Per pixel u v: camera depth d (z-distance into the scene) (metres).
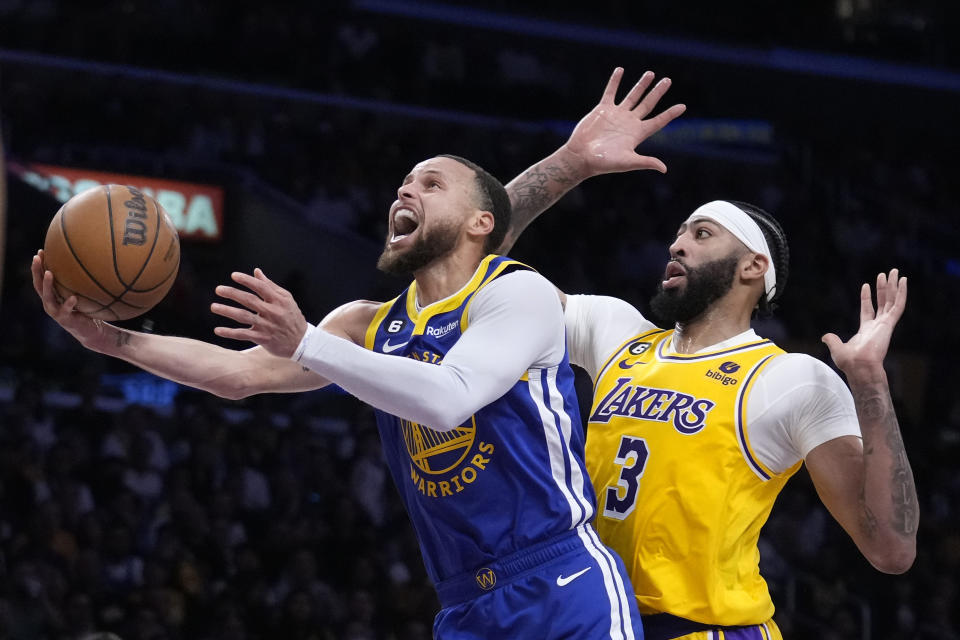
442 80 26.39
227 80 24.05
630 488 5.42
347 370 4.19
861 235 26.73
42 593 12.95
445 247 4.95
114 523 14.53
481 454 4.78
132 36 23.59
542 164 6.19
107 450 15.75
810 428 5.30
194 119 23.12
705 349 5.65
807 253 25.80
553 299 4.82
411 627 14.23
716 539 5.24
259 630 13.82
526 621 4.71
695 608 5.20
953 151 30.62
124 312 4.71
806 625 16.00
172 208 21.36
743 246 5.70
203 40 24.11
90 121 21.77
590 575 4.78
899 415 21.94
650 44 28.92
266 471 16.31
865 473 5.12
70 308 4.66
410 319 5.05
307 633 13.86
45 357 17.77
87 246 4.55
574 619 4.69
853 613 16.53
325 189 23.20
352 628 14.21
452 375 4.40
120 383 18.09
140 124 22.17
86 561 13.44
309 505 16.08
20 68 21.92
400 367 4.27
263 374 5.21
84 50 23.00
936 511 19.75
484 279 4.85
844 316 24.16
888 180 28.86
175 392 18.16
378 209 23.58
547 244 23.53
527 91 26.94
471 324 4.73
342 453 17.44
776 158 28.17
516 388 4.79
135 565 14.12
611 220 24.69
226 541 14.63
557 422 4.84
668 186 26.48
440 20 27.33
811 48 30.31
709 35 29.48
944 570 17.77
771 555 16.94
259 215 22.03
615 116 6.25
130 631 12.84
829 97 30.33
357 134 24.30
